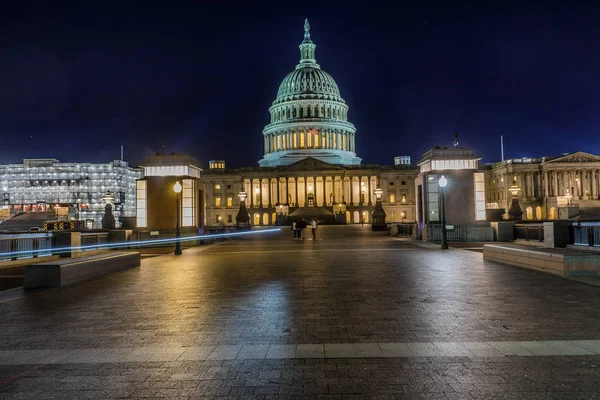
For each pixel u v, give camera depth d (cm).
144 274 1727
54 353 750
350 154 14175
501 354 714
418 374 634
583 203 10638
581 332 833
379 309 1041
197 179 3709
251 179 12731
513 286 1324
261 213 12394
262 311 1039
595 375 625
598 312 988
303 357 709
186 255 2580
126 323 947
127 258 1903
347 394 570
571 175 11519
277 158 13875
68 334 866
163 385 607
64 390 597
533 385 593
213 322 941
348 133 14525
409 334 830
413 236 3978
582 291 1236
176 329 890
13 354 748
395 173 12506
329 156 13575
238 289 1345
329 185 12638
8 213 8175
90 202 16288
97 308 1104
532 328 861
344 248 2928
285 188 12812
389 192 12512
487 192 12938
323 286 1372
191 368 668
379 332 847
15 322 967
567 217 6469
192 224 3600
